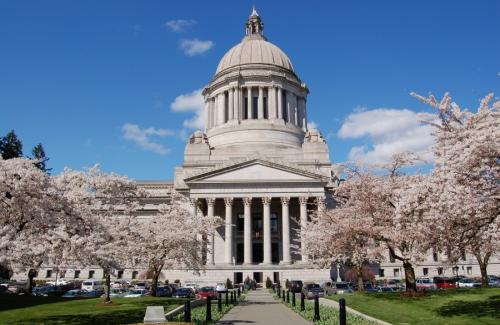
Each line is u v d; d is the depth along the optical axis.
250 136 106.25
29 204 24.33
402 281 80.75
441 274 95.38
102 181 34.25
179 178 98.81
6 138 71.94
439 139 24.44
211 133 111.88
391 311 29.31
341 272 82.75
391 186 37.41
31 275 52.69
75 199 29.62
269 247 84.31
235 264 85.06
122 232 34.47
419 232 26.52
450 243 23.97
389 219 37.81
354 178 39.59
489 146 20.33
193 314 31.48
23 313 31.08
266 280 78.19
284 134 107.94
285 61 119.81
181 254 49.62
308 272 81.00
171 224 50.38
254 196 86.12
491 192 20.98
